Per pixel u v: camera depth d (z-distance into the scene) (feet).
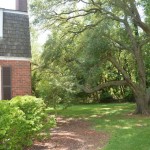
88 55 60.34
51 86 57.88
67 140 38.58
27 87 54.39
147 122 54.65
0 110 28.68
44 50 66.59
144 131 44.32
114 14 67.10
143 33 76.59
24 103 33.47
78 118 64.23
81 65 61.05
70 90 59.36
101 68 64.54
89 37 61.21
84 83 66.85
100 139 39.19
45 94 57.47
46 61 65.36
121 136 40.88
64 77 60.49
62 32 70.95
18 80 53.67
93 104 108.47
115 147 33.99
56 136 41.70
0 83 52.26
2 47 53.11
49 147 34.50
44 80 63.16
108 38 62.75
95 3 65.87
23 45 55.36
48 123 36.11
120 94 118.73
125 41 71.77
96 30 60.70
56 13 67.97
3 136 27.89
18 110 30.12
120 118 61.72
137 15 65.87
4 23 55.77
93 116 67.36
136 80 91.35
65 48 65.62
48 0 64.90
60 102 62.28
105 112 75.61
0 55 52.26
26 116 32.60
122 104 102.47
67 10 69.10
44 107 37.06
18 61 53.98
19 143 31.09
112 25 62.59
